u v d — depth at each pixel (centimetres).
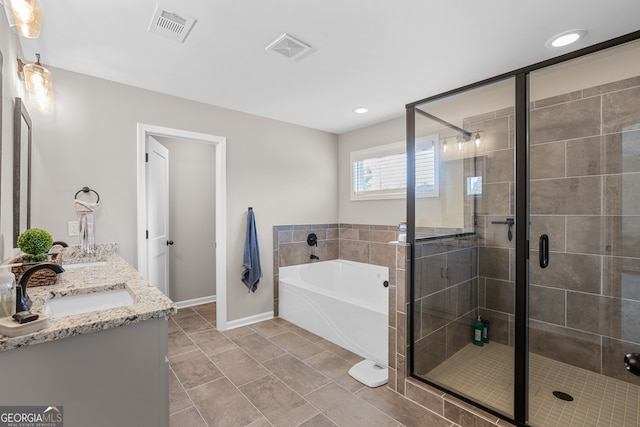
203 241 412
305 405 197
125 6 162
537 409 188
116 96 257
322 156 415
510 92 221
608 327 219
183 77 249
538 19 171
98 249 244
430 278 233
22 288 108
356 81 258
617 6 159
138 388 107
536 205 239
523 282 183
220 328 321
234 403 198
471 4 160
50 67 229
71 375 96
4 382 86
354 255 410
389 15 170
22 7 113
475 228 279
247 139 342
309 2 159
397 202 361
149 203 290
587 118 219
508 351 259
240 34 189
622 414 183
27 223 199
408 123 233
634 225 208
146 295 130
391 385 216
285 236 375
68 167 235
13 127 171
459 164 263
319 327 306
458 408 182
